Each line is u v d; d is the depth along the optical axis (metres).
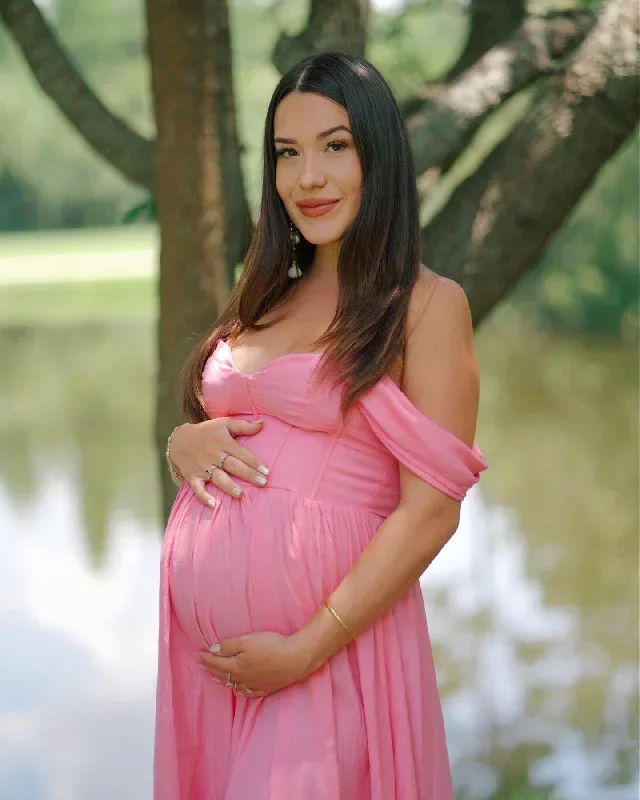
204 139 2.94
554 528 7.76
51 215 45.09
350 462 2.15
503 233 3.14
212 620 2.16
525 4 3.68
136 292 26.22
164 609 2.26
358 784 2.14
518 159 3.15
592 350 17.19
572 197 3.17
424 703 2.21
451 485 2.09
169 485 3.15
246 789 2.11
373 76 2.16
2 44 39.34
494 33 3.68
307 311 2.28
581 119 3.13
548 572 6.83
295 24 5.89
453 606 6.32
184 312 3.03
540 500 8.55
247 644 2.09
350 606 2.07
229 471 2.18
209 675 2.25
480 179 3.18
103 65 38.91
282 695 2.13
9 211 44.75
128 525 7.85
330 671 2.13
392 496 2.20
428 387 2.11
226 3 2.99
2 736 4.75
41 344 18.45
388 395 2.08
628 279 17.83
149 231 44.94
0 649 5.70
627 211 17.16
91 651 5.68
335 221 2.16
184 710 2.27
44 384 14.62
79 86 3.36
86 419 12.12
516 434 11.16
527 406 12.70
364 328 2.09
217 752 2.25
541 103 3.19
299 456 2.14
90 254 36.06
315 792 2.08
